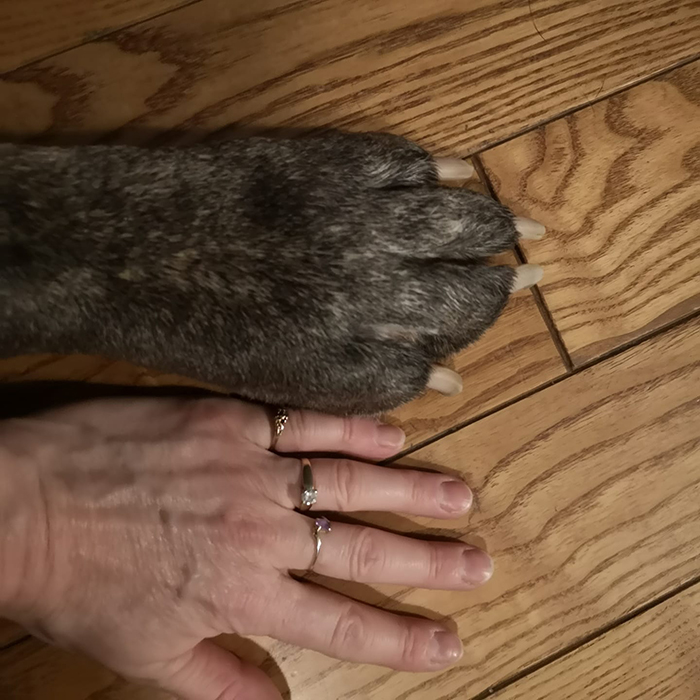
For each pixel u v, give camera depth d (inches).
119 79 13.7
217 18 13.8
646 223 14.1
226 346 11.4
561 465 13.9
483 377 13.8
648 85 14.2
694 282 14.1
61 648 12.9
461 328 12.1
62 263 10.7
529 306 13.9
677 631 13.8
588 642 13.7
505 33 14.1
